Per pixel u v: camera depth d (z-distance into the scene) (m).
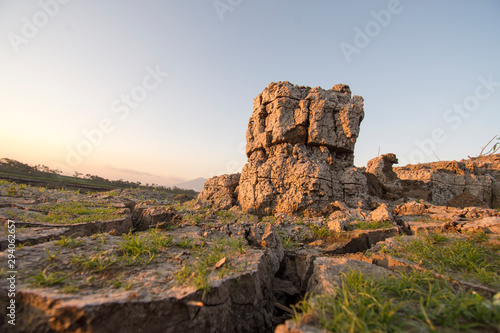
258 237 6.75
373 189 13.85
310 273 5.67
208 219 8.72
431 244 6.00
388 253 5.83
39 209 8.04
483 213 8.51
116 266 4.32
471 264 4.70
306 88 12.02
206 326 3.48
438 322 3.08
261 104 12.17
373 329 2.83
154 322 3.26
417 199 13.95
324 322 2.96
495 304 3.16
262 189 10.60
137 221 9.05
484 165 21.08
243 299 4.17
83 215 7.95
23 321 3.06
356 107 11.40
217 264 4.55
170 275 4.16
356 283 4.00
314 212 9.88
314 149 11.25
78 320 2.98
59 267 4.05
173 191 41.69
